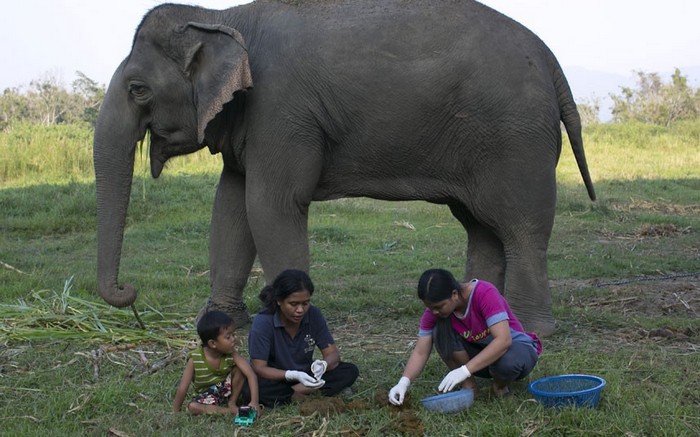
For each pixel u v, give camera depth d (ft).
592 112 136.67
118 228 19.47
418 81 18.89
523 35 19.62
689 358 17.40
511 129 18.98
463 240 37.55
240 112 19.70
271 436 13.46
